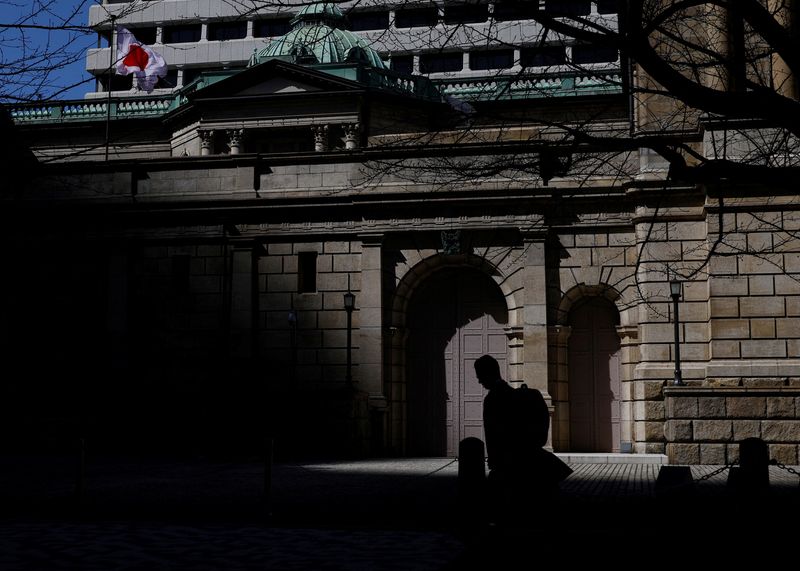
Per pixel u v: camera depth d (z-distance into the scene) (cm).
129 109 5991
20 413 4209
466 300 4150
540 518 1438
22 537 1538
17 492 2328
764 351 3391
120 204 4238
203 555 1352
